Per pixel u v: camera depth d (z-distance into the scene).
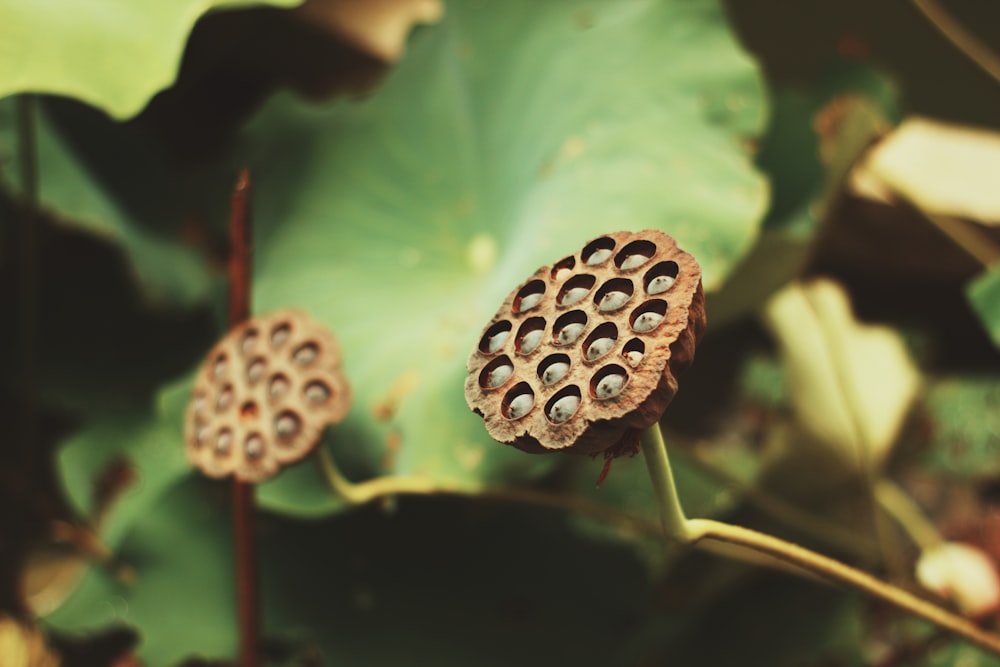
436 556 1.51
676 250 1.03
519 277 1.35
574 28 1.51
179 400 1.45
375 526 1.52
